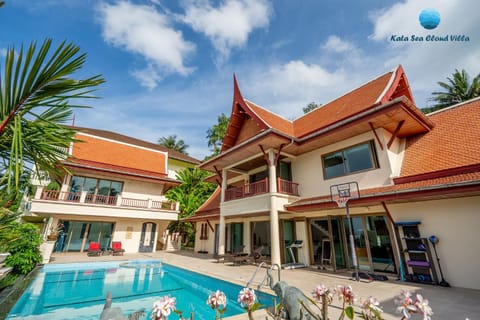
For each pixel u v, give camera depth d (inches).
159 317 86.5
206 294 343.3
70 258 592.7
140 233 811.4
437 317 189.3
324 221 465.7
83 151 768.3
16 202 136.2
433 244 312.0
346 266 413.4
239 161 597.9
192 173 1031.6
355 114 425.4
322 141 473.7
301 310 148.2
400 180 366.6
